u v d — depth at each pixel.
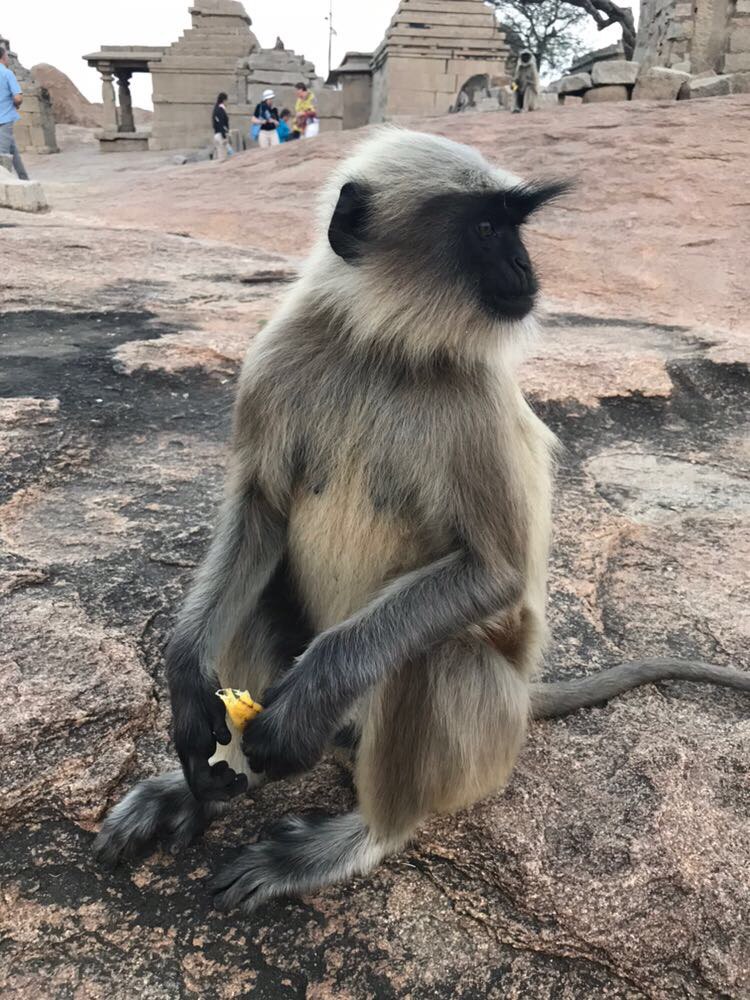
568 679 0.82
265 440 0.66
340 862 0.61
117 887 0.60
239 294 1.99
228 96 8.21
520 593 0.61
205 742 0.59
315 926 0.58
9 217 3.04
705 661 0.89
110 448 1.19
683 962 0.57
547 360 1.64
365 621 0.58
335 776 0.71
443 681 0.59
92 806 0.63
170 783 0.65
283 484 0.66
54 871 0.60
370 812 0.61
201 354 1.51
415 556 0.63
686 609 0.97
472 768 0.61
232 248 2.59
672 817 0.65
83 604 0.83
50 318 1.71
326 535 0.63
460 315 0.61
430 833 0.64
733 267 2.79
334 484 0.63
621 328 2.08
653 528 1.15
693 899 0.60
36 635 0.76
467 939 0.58
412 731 0.59
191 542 0.96
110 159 7.47
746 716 0.80
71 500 1.04
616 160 3.36
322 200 0.72
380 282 0.62
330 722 0.56
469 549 0.60
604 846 0.63
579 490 1.22
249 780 0.69
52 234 2.50
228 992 0.54
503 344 0.63
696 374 1.68
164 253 2.42
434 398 0.61
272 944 0.57
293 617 0.71
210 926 0.58
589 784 0.68
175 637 0.64
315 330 0.65
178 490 1.09
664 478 1.32
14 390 1.31
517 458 0.62
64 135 9.92
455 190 0.64
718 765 0.71
